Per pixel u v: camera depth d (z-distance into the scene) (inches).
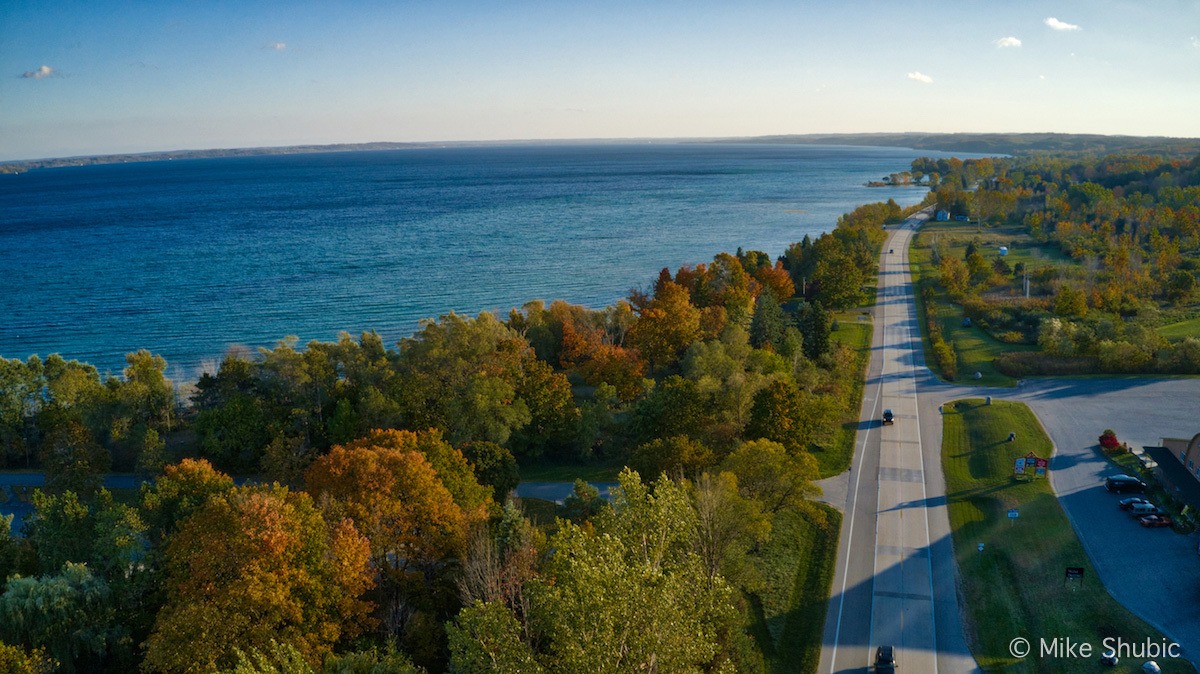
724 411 3351.4
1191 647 2028.8
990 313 5605.3
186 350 5826.8
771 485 2630.4
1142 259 7047.2
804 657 2066.9
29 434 3742.6
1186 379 4178.2
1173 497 2817.4
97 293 7623.0
